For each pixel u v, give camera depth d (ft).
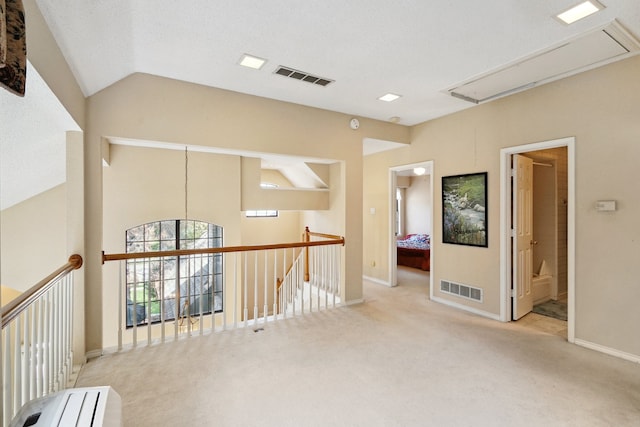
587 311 9.71
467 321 12.09
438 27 7.34
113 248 15.33
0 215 13.43
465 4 6.49
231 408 6.84
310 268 16.80
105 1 6.00
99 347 9.20
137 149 15.75
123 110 9.52
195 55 8.65
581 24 7.18
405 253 24.09
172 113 10.20
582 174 9.78
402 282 18.76
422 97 11.94
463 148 13.48
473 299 13.12
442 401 7.07
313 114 12.96
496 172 12.27
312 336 10.61
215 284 18.45
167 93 10.12
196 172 16.99
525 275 12.80
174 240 17.51
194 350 9.54
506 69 9.54
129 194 15.60
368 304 14.24
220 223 17.54
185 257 17.70
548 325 11.68
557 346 9.83
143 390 7.47
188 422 6.40
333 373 8.24
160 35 7.61
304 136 12.74
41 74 5.58
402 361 8.88
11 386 4.33
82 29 6.46
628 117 8.86
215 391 7.45
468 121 13.26
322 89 11.11
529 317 12.58
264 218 24.68
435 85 10.80
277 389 7.53
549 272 15.30
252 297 22.74
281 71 9.70
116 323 15.39
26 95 6.31
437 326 11.54
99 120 9.21
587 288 9.70
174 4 6.43
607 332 9.30
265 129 11.86
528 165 12.99
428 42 8.04
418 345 9.91
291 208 18.20
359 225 14.29
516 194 12.23
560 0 6.35
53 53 6.21
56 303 6.97
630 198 8.84
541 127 10.84
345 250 13.94
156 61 8.98
